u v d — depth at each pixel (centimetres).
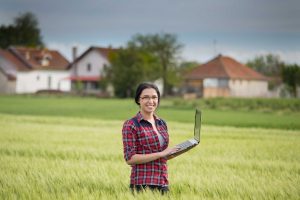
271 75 14588
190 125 3052
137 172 757
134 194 748
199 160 1324
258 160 1346
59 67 10975
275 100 6384
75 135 2172
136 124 755
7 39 16162
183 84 10488
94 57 10788
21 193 855
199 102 6150
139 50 9100
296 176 1067
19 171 1103
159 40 9556
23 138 1967
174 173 1094
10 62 10494
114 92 8700
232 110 5250
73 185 927
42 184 928
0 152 1527
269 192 865
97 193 834
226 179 1002
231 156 1437
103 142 1867
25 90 10556
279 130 2709
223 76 10219
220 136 2198
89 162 1277
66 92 9706
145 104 754
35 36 16325
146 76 8494
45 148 1605
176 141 1948
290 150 1617
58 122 3120
